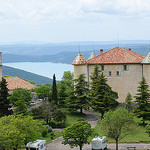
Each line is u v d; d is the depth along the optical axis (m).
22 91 69.88
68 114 70.00
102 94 65.56
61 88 76.12
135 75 79.00
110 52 84.88
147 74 75.44
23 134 40.28
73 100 68.62
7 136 37.81
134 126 44.72
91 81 81.94
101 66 81.69
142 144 48.53
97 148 43.25
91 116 68.88
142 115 60.25
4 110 56.53
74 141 43.91
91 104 70.69
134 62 78.38
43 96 79.25
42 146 44.78
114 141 50.19
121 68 80.00
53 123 62.22
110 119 43.75
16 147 40.44
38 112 61.53
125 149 45.84
